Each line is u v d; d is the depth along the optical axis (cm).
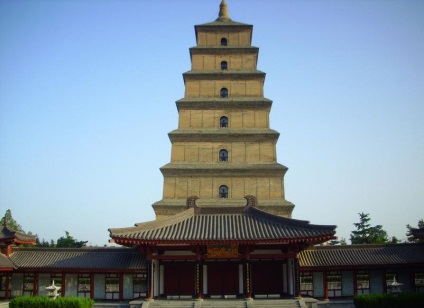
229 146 5909
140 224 4253
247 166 5734
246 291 4209
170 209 5562
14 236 5012
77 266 4891
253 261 4603
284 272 4591
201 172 5725
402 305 3572
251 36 6681
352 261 4781
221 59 6406
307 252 4962
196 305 4050
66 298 3962
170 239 4047
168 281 4578
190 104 6066
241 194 5675
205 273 4572
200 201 5581
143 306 4075
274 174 5725
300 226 4272
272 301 4138
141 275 4938
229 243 4081
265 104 6059
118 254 5125
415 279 4847
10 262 4919
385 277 4838
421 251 4925
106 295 4916
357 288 4806
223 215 4684
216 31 6588
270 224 4406
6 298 4938
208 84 6247
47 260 5031
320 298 4759
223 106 6069
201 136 5916
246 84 6244
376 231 9612
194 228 4362
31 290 4962
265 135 5903
